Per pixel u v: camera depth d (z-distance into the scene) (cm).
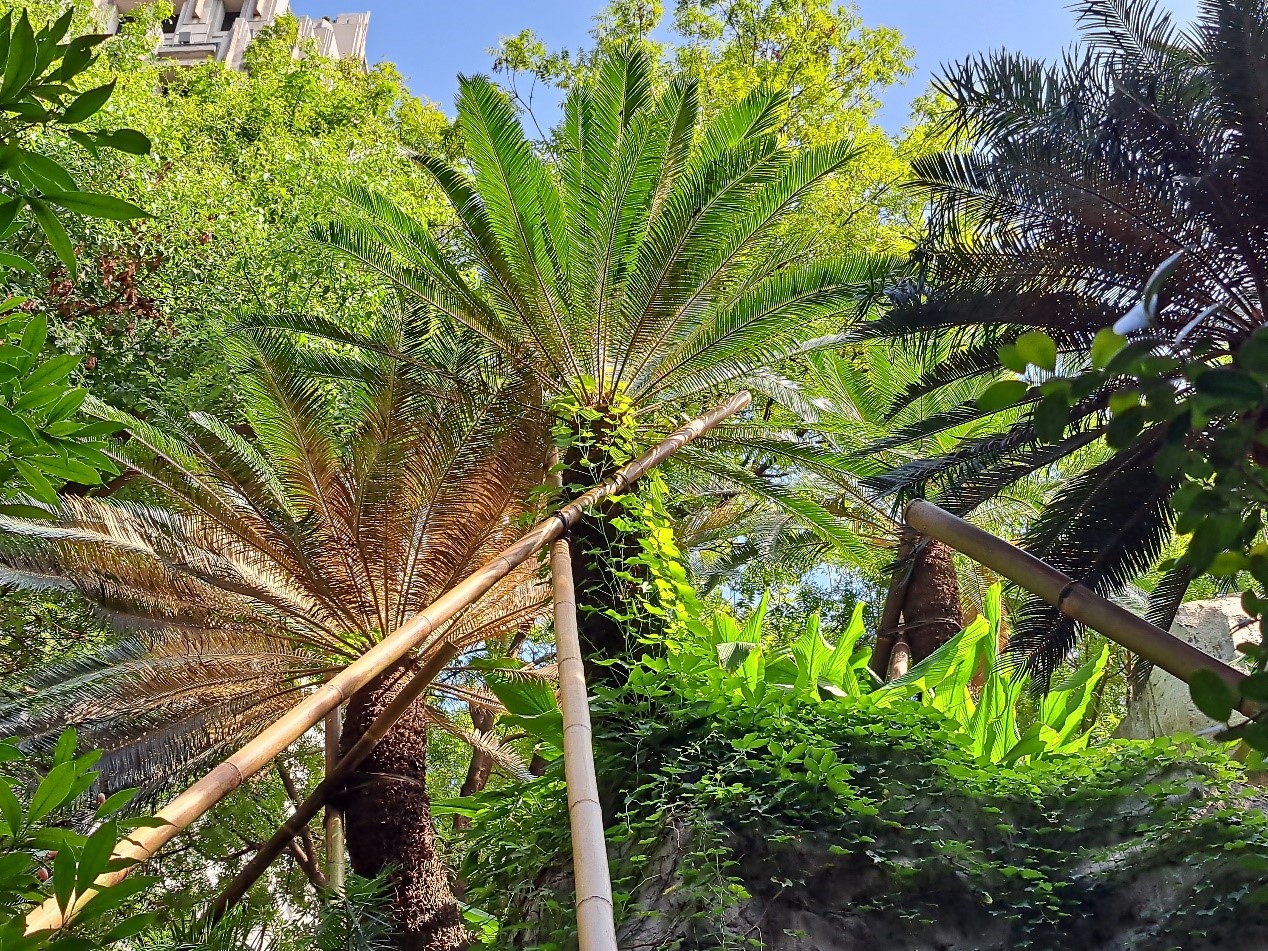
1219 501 157
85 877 212
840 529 902
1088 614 378
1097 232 544
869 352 1093
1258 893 365
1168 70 551
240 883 692
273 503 793
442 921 685
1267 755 167
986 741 519
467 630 842
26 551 764
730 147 815
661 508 601
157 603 789
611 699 497
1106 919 413
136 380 1025
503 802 522
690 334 820
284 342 797
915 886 421
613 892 427
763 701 478
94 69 1330
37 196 204
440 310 824
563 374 808
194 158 1280
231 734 814
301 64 1745
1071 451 588
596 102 804
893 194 1594
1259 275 521
